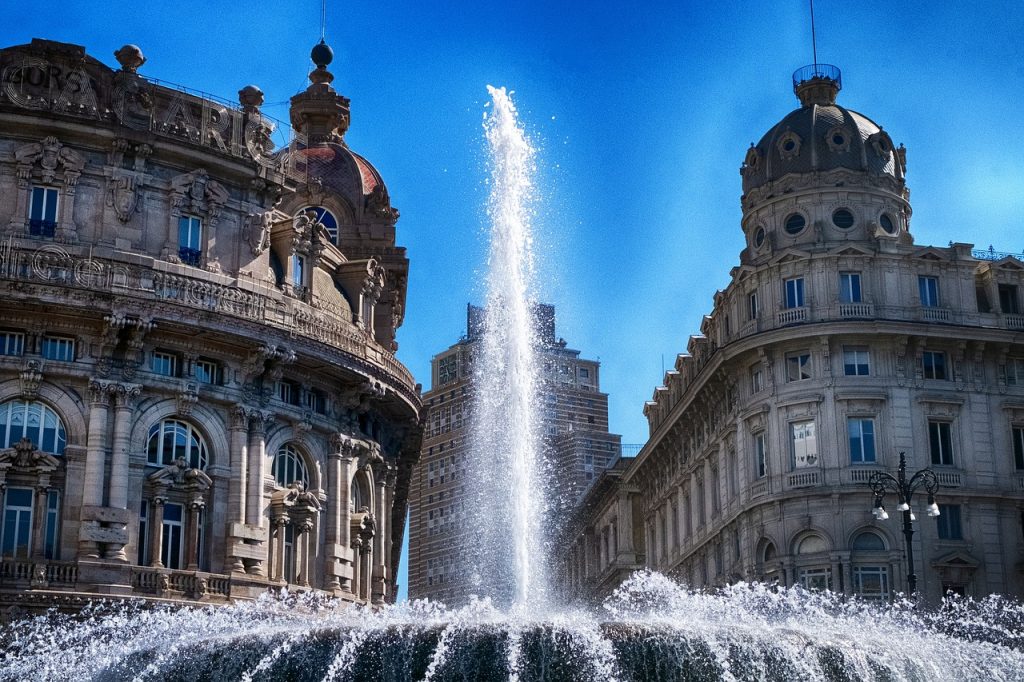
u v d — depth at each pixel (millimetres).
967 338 76688
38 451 60812
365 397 72500
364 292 77250
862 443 75312
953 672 38281
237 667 38312
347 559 70750
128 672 45375
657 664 33500
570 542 136000
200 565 63812
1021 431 77625
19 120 63344
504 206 51375
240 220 68625
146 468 63094
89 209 64375
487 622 35062
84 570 59531
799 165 81625
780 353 77625
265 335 65625
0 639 55844
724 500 83375
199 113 67938
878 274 78062
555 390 151000
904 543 73438
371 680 34469
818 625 43188
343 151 86375
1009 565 74812
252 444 66188
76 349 62406
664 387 105750
